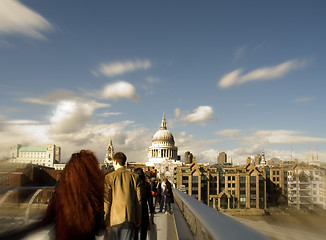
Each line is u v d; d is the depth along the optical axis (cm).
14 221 660
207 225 396
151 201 1163
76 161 452
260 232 245
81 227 427
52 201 446
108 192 614
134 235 654
